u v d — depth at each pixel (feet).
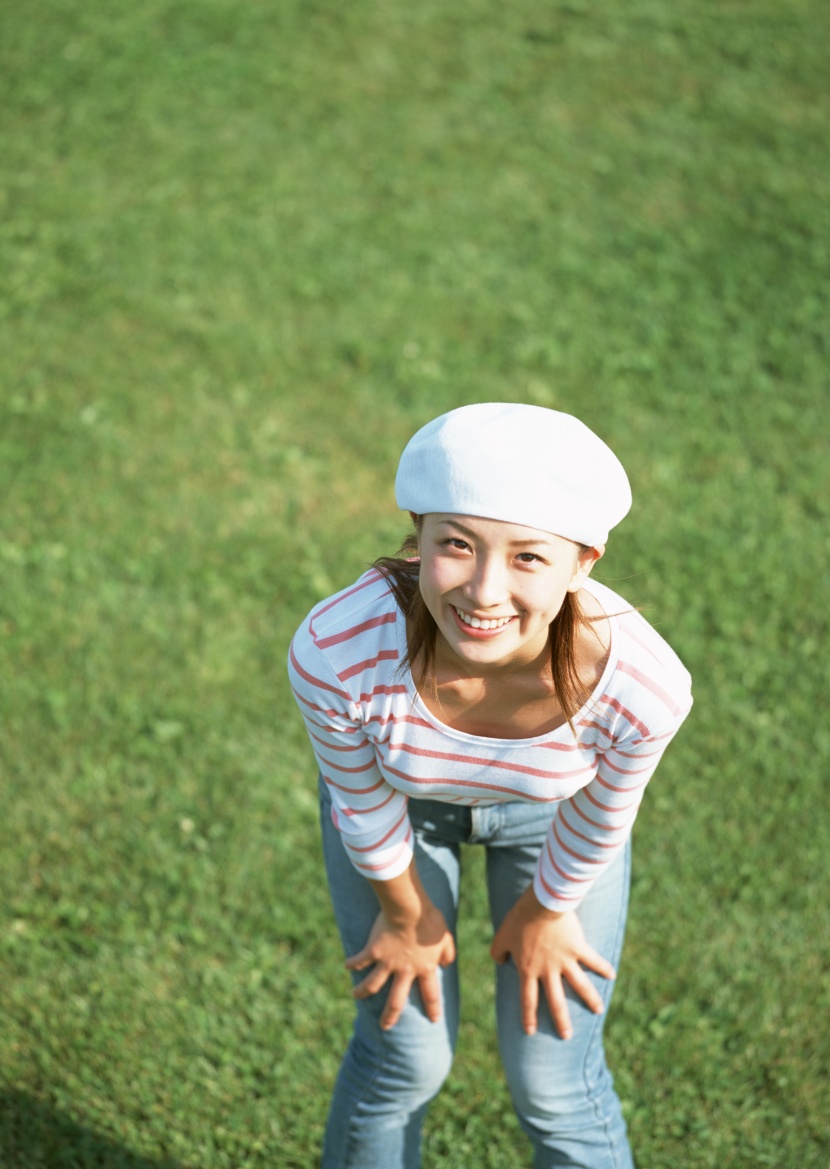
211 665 12.57
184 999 9.68
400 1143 7.30
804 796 11.35
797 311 18.52
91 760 11.55
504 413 5.25
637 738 5.89
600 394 16.88
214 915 10.29
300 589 13.58
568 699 5.76
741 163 22.22
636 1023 9.62
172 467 15.24
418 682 5.87
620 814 6.33
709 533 14.43
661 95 24.12
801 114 23.75
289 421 16.17
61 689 12.21
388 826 6.61
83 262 18.72
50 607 13.10
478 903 10.49
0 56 23.52
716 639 12.99
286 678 12.50
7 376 16.47
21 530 14.15
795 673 12.67
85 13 25.07
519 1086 7.02
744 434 16.16
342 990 9.83
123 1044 9.37
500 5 26.73
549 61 25.00
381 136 22.43
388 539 14.44
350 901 7.22
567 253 19.77
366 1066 7.21
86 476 14.98
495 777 6.23
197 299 18.21
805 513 14.88
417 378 16.99
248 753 11.70
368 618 5.88
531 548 5.15
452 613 5.41
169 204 20.22
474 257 19.54
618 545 14.23
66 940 10.05
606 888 7.17
